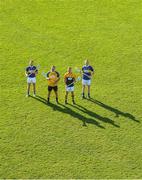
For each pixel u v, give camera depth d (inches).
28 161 1034.7
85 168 1020.5
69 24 1534.2
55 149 1069.8
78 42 1449.3
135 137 1107.9
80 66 1341.0
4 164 1024.2
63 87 1272.1
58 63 1353.3
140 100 1227.2
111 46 1435.8
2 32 1487.5
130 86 1275.8
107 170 1017.5
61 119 1159.0
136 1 1653.5
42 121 1151.0
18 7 1612.9
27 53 1393.9
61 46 1429.6
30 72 1205.7
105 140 1098.1
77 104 1211.2
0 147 1067.9
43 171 1010.1
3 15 1571.1
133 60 1378.0
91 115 1175.0
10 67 1331.2
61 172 1008.9
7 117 1159.0
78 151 1066.1
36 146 1075.9
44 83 1282.0
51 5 1627.7
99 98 1232.8
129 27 1530.5
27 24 1530.5
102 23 1545.3
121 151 1067.9
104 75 1312.7
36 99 1222.3
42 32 1492.4
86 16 1577.3
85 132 1120.8
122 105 1210.0
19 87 1263.5
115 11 1606.8
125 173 1010.7
